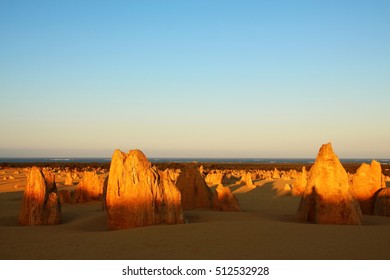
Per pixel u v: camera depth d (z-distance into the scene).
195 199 28.92
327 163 21.19
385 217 23.75
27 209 22.67
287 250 14.52
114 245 15.59
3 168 109.06
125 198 19.25
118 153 19.89
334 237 16.27
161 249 14.89
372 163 27.05
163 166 100.50
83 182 35.69
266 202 35.03
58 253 14.70
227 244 15.41
